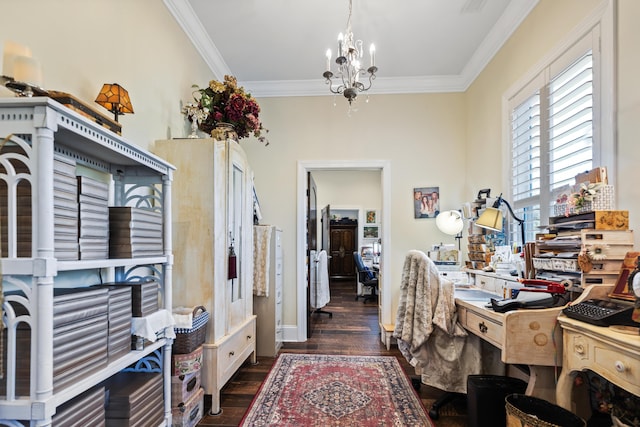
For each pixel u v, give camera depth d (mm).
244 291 2910
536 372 1716
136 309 1598
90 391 1333
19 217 1102
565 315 1580
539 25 2461
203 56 3266
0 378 1022
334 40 3199
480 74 3559
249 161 4094
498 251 2756
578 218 1783
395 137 4020
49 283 1061
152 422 1641
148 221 1661
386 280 3938
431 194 3965
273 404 2422
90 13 1781
